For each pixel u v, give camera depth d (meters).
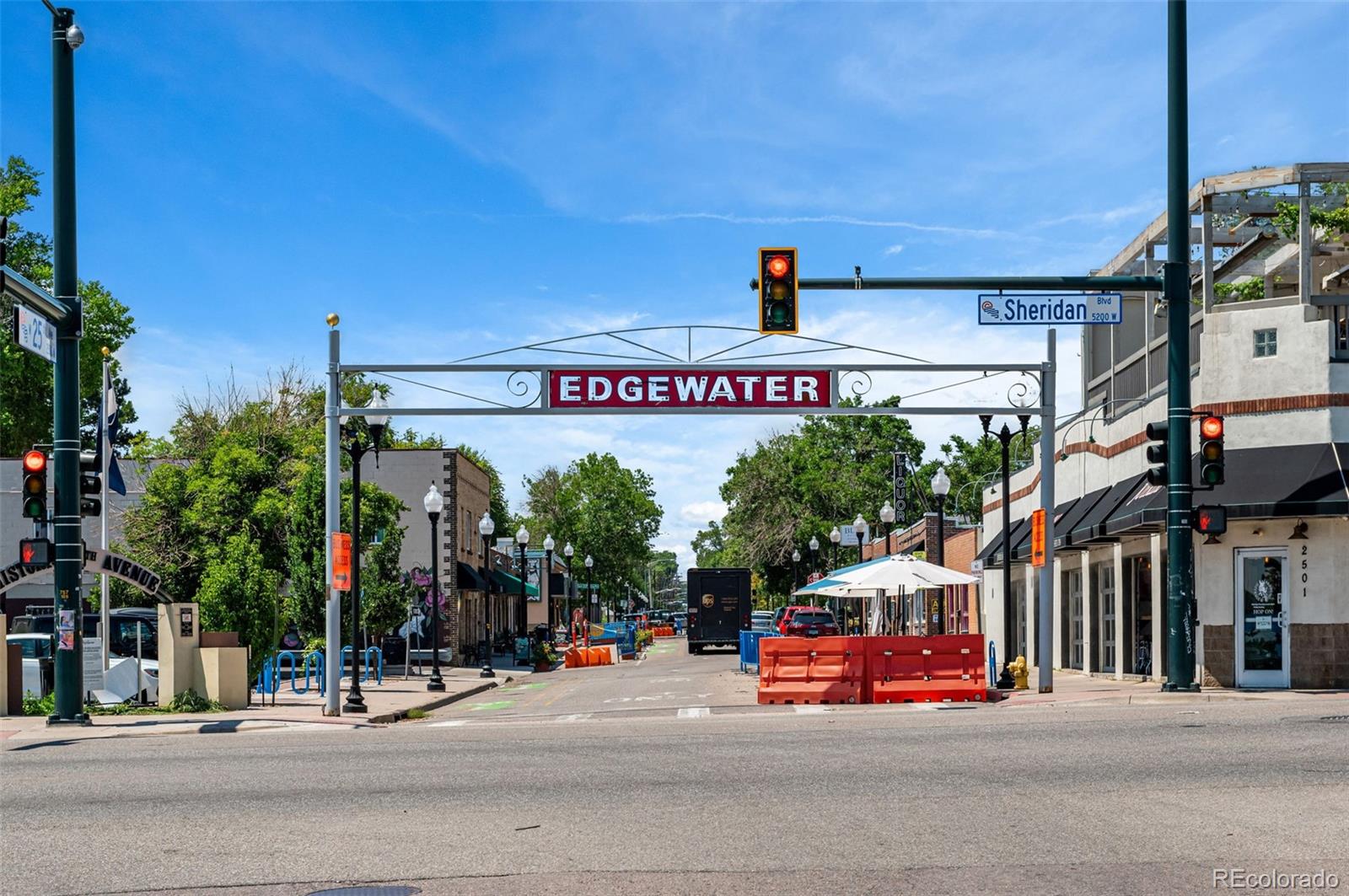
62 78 19.75
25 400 56.97
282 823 9.55
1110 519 25.14
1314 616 21.69
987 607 39.12
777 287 20.33
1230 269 33.31
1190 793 9.98
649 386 23.00
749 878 7.47
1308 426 21.97
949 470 78.56
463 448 94.12
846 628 56.66
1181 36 21.08
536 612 76.19
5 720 20.42
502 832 9.02
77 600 19.45
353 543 23.52
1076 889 7.12
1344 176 24.52
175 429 51.62
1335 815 8.99
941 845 8.32
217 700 22.53
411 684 33.69
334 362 22.50
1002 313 21.52
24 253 54.22
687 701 24.30
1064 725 15.24
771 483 71.06
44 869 8.05
